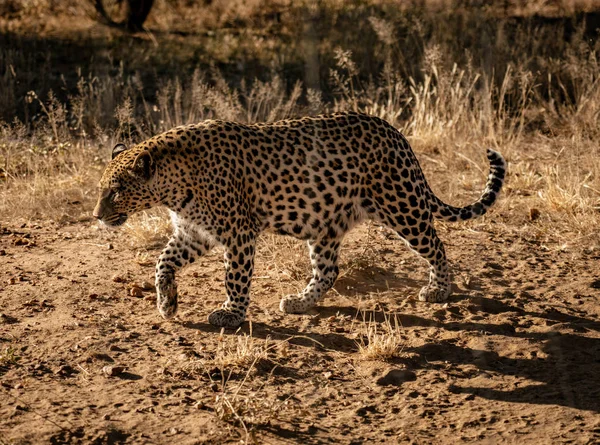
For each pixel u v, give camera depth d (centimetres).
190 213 1067
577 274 1277
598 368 993
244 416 881
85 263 1320
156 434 852
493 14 2756
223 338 1061
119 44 2706
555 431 861
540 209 1530
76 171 1717
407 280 1257
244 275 1086
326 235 1108
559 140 1906
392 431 870
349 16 2894
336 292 1212
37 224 1499
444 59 2234
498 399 930
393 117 1975
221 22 3041
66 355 1014
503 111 2028
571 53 2177
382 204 1110
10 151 1791
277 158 1073
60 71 2425
